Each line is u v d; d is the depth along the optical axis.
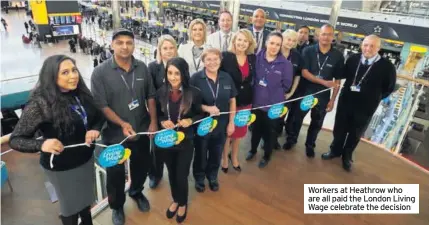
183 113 1.70
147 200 2.08
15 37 12.17
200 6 8.66
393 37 6.58
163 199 2.16
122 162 1.65
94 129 1.52
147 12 7.39
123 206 2.04
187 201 1.95
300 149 3.00
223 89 1.96
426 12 6.36
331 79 2.53
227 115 2.08
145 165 1.94
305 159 2.82
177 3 9.23
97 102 1.54
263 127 2.48
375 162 2.85
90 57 6.54
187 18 8.74
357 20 6.76
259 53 2.31
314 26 6.84
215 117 1.98
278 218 2.07
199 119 1.81
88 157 1.50
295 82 2.58
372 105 2.35
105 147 1.56
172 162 1.79
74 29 11.12
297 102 2.76
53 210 4.48
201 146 2.07
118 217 1.90
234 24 3.72
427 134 6.68
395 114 5.09
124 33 1.52
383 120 5.25
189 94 1.68
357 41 6.83
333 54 2.45
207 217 2.02
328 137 3.30
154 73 2.04
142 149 1.86
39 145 1.22
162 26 6.49
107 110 1.60
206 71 1.93
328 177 2.56
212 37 2.70
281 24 7.29
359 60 2.34
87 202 1.59
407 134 6.82
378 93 2.32
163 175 2.45
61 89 1.30
